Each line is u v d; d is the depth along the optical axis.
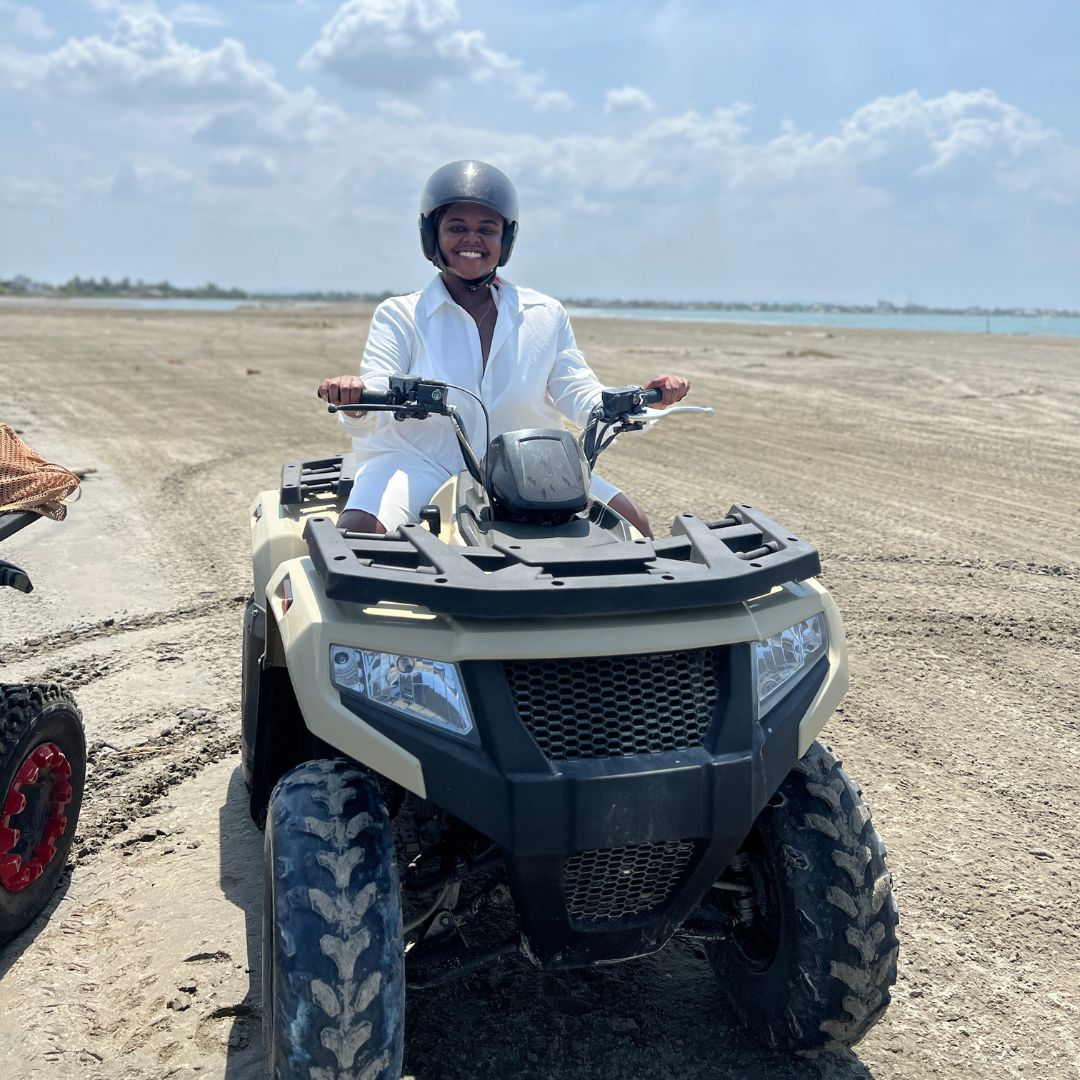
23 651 6.11
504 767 2.46
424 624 2.59
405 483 3.76
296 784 2.58
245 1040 3.11
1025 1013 3.27
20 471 3.63
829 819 2.78
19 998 3.28
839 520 9.09
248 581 7.51
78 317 54.34
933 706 5.46
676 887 2.73
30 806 3.62
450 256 4.06
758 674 2.73
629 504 3.65
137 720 5.24
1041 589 7.27
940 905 3.80
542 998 3.31
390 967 2.35
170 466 11.66
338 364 25.22
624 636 2.57
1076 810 4.47
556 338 4.26
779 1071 3.00
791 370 23.31
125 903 3.79
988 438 13.62
